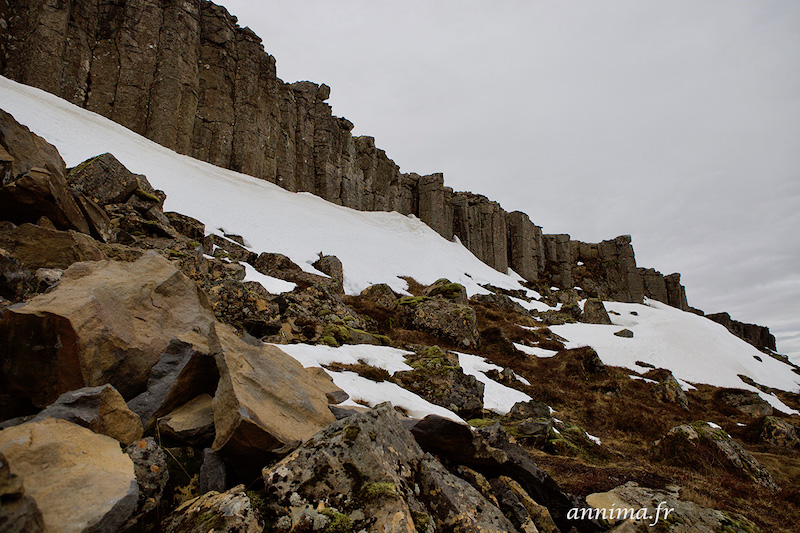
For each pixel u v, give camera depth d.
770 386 40.25
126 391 6.46
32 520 3.10
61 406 4.65
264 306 17.28
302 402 7.16
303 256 45.41
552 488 8.10
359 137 102.38
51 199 12.66
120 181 22.67
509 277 92.56
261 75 77.69
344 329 19.77
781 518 9.44
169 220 25.47
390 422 6.26
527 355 32.75
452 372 15.91
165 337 7.35
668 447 15.62
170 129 60.75
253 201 57.00
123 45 59.75
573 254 119.06
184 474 5.32
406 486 5.25
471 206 108.81
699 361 40.56
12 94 41.22
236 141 70.69
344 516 4.53
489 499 7.03
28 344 5.36
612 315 67.44
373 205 99.12
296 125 86.19
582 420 21.20
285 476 4.93
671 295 124.75
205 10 72.44
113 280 7.48
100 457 4.25
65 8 54.97
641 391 30.91
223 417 5.62
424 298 32.12
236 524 4.20
